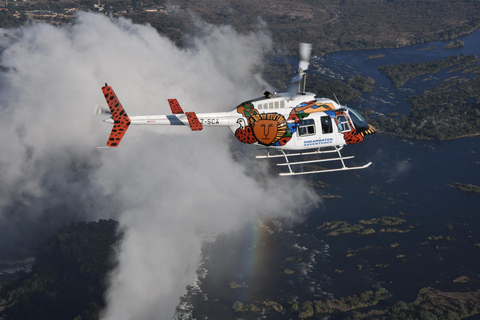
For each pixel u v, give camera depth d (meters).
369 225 137.62
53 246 127.75
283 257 127.50
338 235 133.88
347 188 157.00
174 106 60.12
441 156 173.25
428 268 118.88
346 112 58.19
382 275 117.25
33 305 109.56
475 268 118.19
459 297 108.38
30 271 130.50
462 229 134.00
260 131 56.66
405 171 164.62
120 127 58.78
